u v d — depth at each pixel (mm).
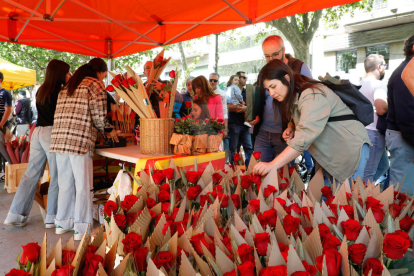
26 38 4426
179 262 785
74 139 2561
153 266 666
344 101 1579
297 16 7887
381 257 686
